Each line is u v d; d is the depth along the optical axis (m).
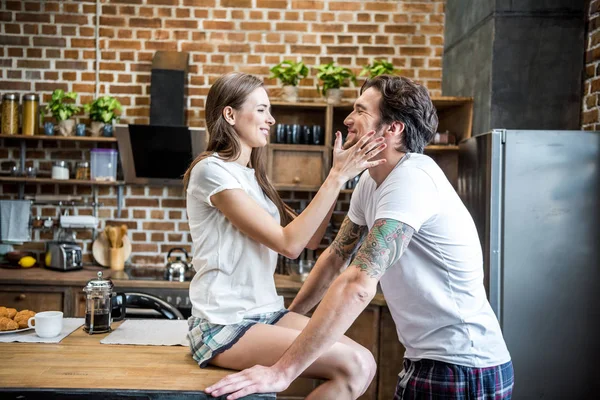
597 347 2.99
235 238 1.74
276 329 1.66
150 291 3.68
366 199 1.85
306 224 1.64
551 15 3.51
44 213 4.36
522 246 2.97
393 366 3.51
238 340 1.65
